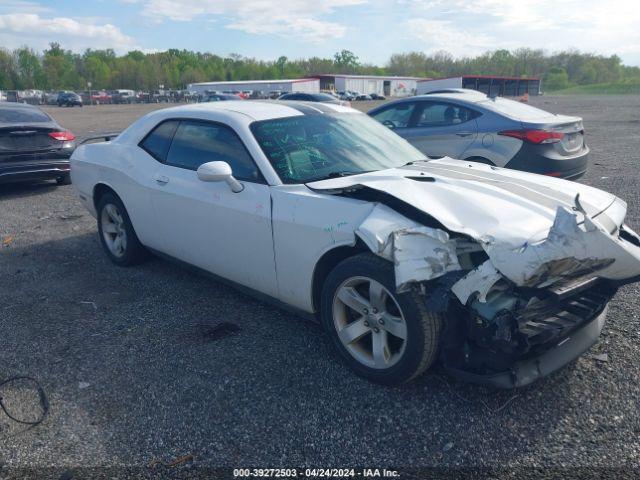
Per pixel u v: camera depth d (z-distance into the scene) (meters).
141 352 3.57
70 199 8.57
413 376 2.91
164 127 4.55
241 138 3.80
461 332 2.86
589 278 2.86
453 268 2.67
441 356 2.90
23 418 2.93
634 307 3.94
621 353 3.32
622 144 13.75
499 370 2.78
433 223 2.90
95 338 3.79
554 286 2.74
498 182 3.37
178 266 5.06
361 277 2.97
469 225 2.78
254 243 3.59
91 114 37.47
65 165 9.08
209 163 3.54
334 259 3.26
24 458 2.62
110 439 2.74
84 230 6.67
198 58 157.38
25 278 5.03
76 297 4.53
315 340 3.66
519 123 6.63
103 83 123.44
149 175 4.45
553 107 36.22
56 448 2.69
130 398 3.07
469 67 140.25
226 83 77.31
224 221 3.76
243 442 2.68
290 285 3.45
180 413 2.92
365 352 3.18
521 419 2.77
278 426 2.79
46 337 3.83
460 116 7.16
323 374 3.23
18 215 7.57
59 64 123.12
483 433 2.68
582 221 2.63
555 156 6.58
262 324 3.92
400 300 2.80
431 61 148.62
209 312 4.15
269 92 68.56
